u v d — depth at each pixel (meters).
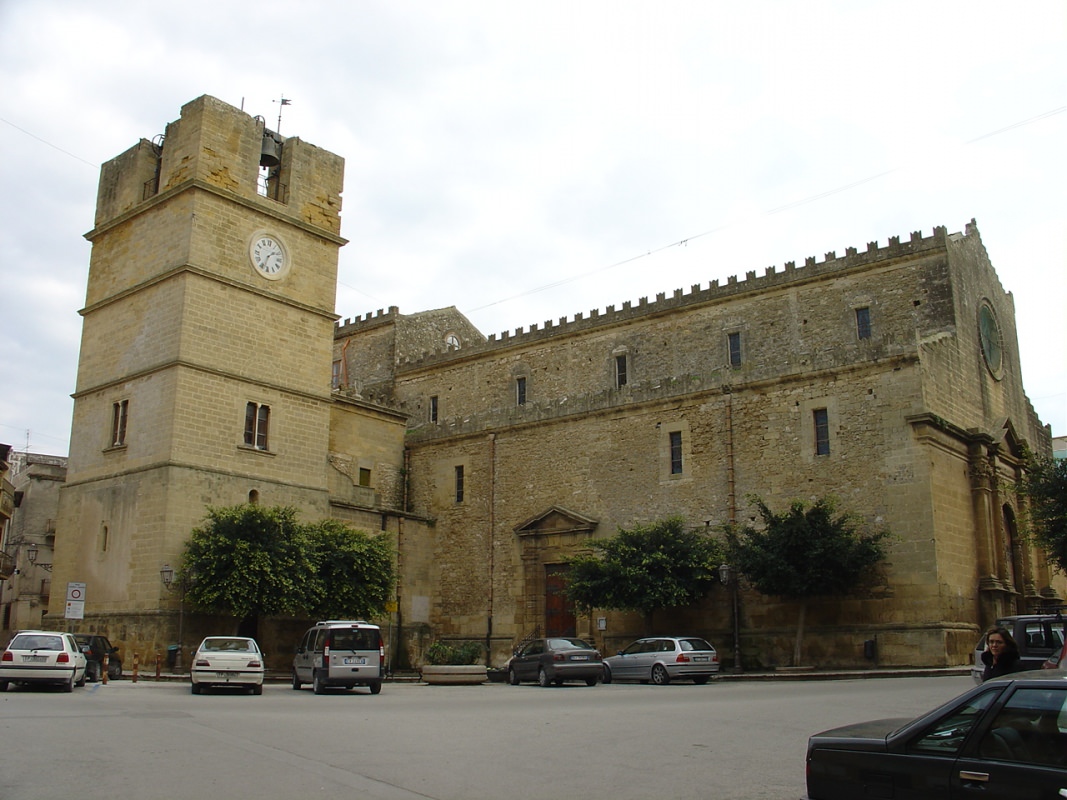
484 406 54.12
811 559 33.47
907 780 7.57
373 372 60.19
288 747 14.73
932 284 40.78
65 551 41.00
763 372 39.88
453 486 49.62
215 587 35.22
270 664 38.84
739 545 36.34
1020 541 40.41
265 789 11.20
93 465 40.88
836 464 37.03
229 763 13.00
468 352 55.34
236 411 40.03
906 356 36.00
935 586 33.72
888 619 34.47
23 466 76.88
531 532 45.50
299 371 42.97
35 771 12.04
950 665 32.97
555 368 51.78
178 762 12.98
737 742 15.16
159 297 40.00
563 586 44.03
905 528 34.78
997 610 36.62
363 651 28.25
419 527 49.03
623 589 37.19
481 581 47.16
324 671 27.70
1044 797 6.83
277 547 36.47
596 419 44.81
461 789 11.41
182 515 37.31
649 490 42.16
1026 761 7.06
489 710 21.17
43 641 25.88
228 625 37.62
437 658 40.81
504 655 45.06
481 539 47.72
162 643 35.47
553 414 46.28
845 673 31.73
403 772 12.56
